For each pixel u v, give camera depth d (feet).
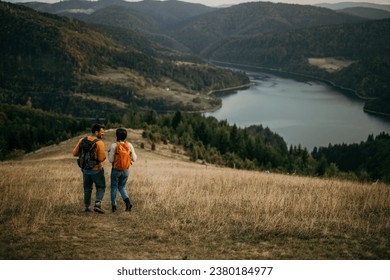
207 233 25.44
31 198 34.32
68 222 27.32
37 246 22.39
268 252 22.25
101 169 29.71
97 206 29.48
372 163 421.18
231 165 242.37
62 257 20.93
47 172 61.46
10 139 373.20
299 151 359.46
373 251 22.62
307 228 25.93
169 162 146.41
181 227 26.63
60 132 384.27
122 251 22.04
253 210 30.27
